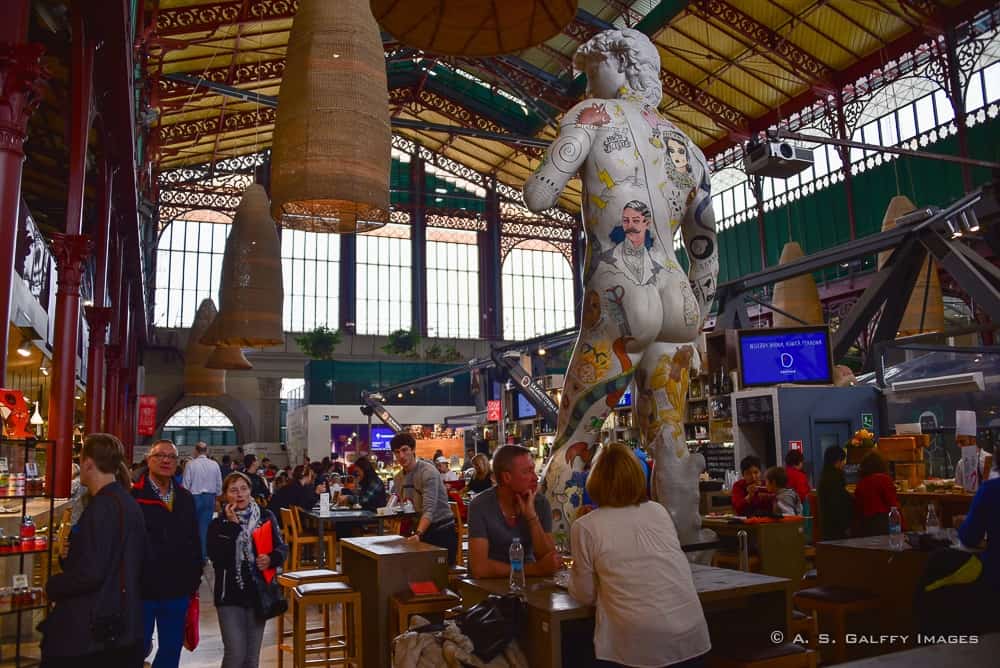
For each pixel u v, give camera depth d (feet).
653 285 15.02
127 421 80.18
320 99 20.57
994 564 10.93
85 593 9.72
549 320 126.31
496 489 12.76
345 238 117.91
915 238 40.19
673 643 8.82
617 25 80.07
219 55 74.64
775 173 32.01
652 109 16.42
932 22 68.69
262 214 37.22
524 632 10.12
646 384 15.62
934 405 36.19
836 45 75.15
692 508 15.38
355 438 91.25
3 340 16.97
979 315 65.36
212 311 71.41
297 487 36.55
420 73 101.65
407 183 120.88
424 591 14.25
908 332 59.67
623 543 9.10
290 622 22.08
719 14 71.46
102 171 39.78
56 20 32.55
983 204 36.88
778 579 11.37
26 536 13.80
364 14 21.79
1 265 16.92
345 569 17.30
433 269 120.57
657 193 15.52
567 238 129.49
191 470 33.73
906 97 74.90
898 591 14.84
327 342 107.45
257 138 104.06
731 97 85.87
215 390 70.33
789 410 35.06
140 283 71.31
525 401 67.46
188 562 12.57
